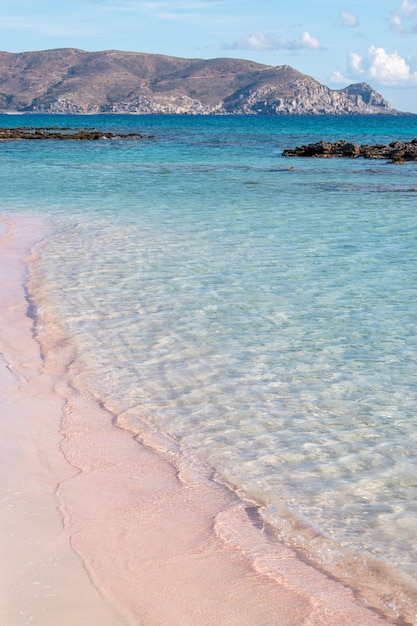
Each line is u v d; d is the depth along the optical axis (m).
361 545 5.30
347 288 13.23
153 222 21.30
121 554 5.00
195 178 37.38
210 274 14.23
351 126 156.75
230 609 4.46
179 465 6.55
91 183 33.97
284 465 6.59
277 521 5.59
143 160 51.41
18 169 42.25
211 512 5.70
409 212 24.31
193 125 164.38
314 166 46.81
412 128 140.38
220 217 22.62
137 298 12.39
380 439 7.13
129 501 5.82
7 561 4.82
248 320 11.14
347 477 6.36
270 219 22.33
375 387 8.50
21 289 13.09
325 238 18.70
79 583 4.61
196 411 7.80
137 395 8.25
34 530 5.26
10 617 4.23
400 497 6.02
